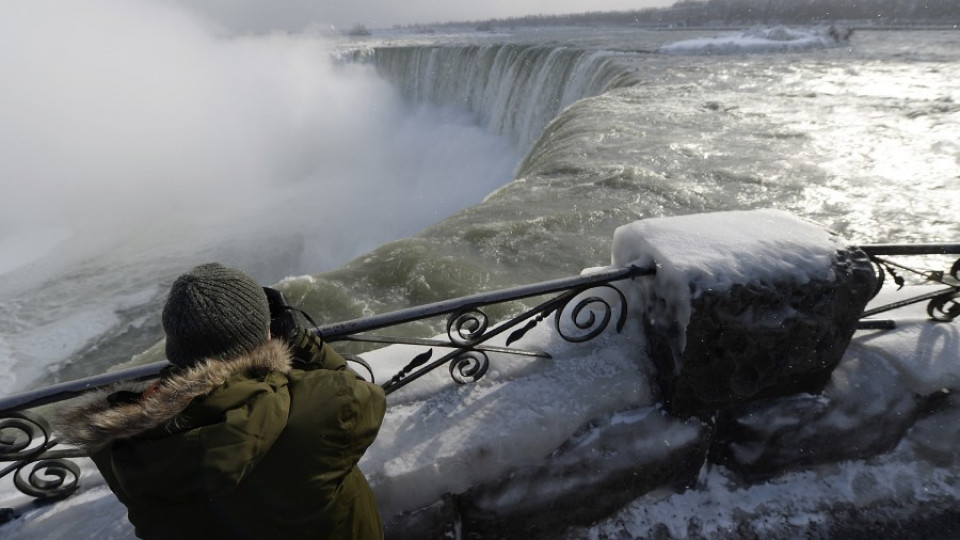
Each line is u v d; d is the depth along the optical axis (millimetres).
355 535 1298
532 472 2039
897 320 2541
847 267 1957
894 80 15102
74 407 1128
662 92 14305
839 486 2328
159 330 12508
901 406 2328
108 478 1123
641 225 2207
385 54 34250
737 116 11172
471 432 1991
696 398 2080
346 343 4453
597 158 8586
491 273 5363
